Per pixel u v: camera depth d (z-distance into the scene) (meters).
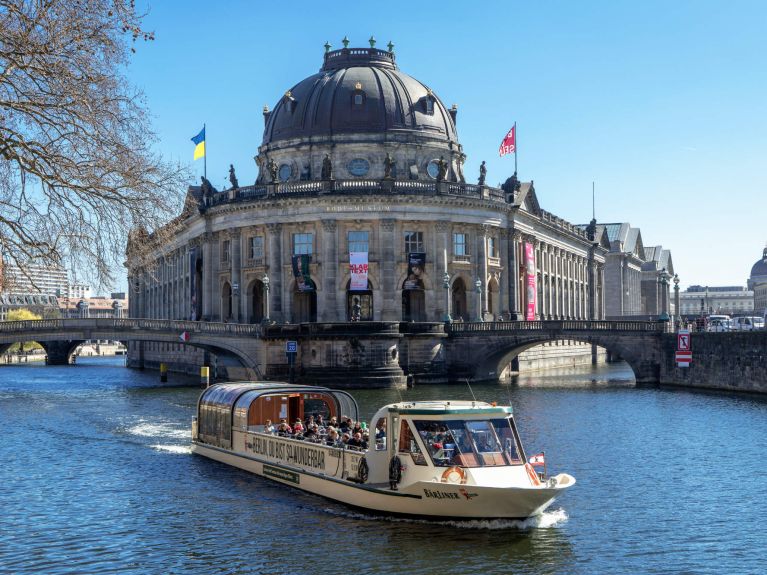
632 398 71.25
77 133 25.67
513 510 29.64
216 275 107.56
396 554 27.08
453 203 98.88
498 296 108.56
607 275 184.62
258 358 87.94
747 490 35.19
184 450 46.81
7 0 23.91
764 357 72.56
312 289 97.12
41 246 26.14
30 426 56.28
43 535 29.39
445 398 71.75
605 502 33.31
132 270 30.05
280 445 38.03
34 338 85.69
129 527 30.36
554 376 106.31
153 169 27.11
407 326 89.19
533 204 120.25
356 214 96.00
